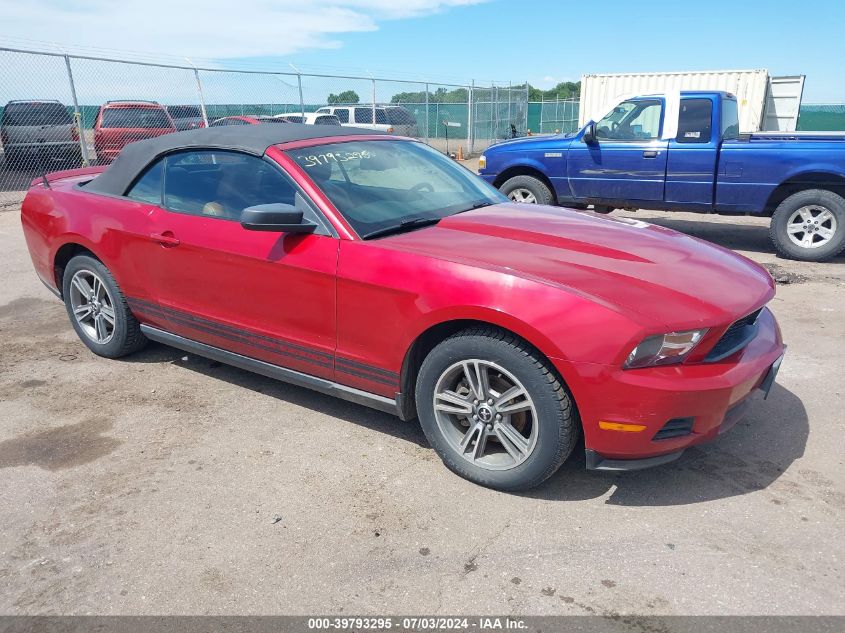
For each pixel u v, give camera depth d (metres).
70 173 5.05
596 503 2.82
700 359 2.61
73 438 3.43
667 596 2.26
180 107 15.31
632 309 2.52
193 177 3.74
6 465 3.17
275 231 3.06
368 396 3.20
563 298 2.56
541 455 2.71
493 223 3.36
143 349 4.68
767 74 15.45
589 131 8.22
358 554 2.51
